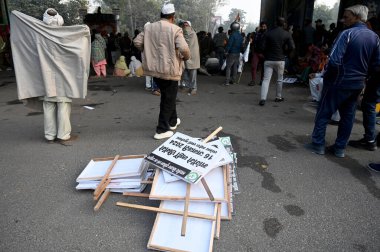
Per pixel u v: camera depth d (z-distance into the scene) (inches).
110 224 106.7
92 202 118.7
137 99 280.1
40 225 106.0
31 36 150.6
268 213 112.3
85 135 186.7
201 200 104.8
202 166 111.6
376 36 137.3
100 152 162.1
